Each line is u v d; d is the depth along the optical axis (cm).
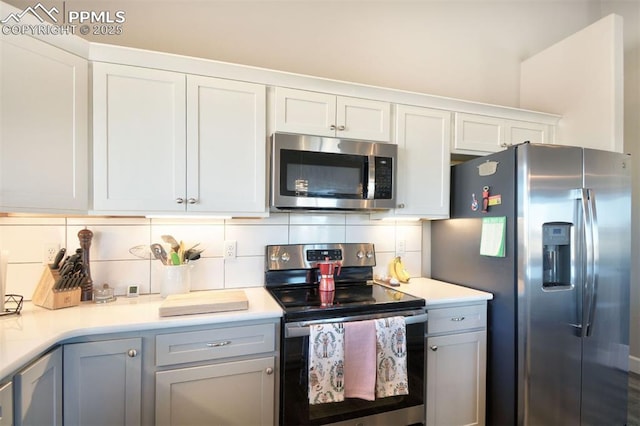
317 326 141
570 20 297
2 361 88
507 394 171
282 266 193
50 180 130
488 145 218
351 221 219
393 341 150
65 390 115
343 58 224
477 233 193
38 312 137
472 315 178
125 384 123
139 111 148
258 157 166
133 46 180
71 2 170
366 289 190
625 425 185
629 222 184
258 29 204
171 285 165
